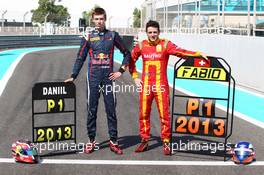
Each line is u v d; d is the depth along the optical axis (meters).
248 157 5.57
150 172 5.19
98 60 5.91
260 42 12.27
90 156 5.82
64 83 5.85
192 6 21.20
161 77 5.95
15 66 17.98
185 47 19.95
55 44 41.47
